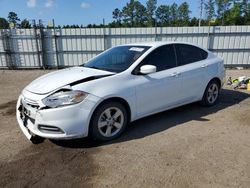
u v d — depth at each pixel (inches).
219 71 216.8
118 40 532.7
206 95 211.2
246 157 129.5
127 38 530.0
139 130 167.0
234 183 108.0
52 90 136.5
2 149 142.7
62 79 147.8
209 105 217.3
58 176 115.6
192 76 191.3
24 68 558.6
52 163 126.9
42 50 542.6
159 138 153.9
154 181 110.3
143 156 132.0
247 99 245.0
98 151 138.5
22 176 116.0
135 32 525.0
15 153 137.7
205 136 155.8
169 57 181.9
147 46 178.2
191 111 205.9
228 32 508.1
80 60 550.3
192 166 121.5
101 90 141.6
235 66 526.9
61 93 133.5
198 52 206.5
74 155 134.3
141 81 159.2
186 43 199.6
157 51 175.6
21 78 428.1
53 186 108.3
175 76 178.1
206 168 119.6
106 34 530.6
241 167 120.2
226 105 223.5
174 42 191.0
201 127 171.0
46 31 536.7
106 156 132.8
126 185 108.0
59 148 142.4
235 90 286.5
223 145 143.2
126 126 161.9
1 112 215.9
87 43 539.2
